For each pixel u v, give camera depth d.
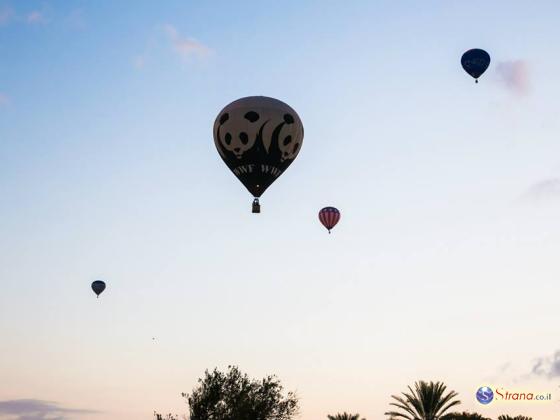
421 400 65.75
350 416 73.69
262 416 46.44
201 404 46.59
